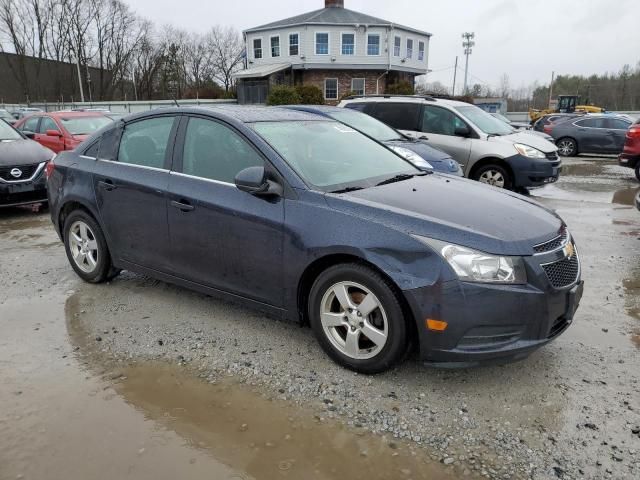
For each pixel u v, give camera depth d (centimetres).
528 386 320
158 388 318
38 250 614
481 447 266
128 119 455
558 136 1831
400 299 306
